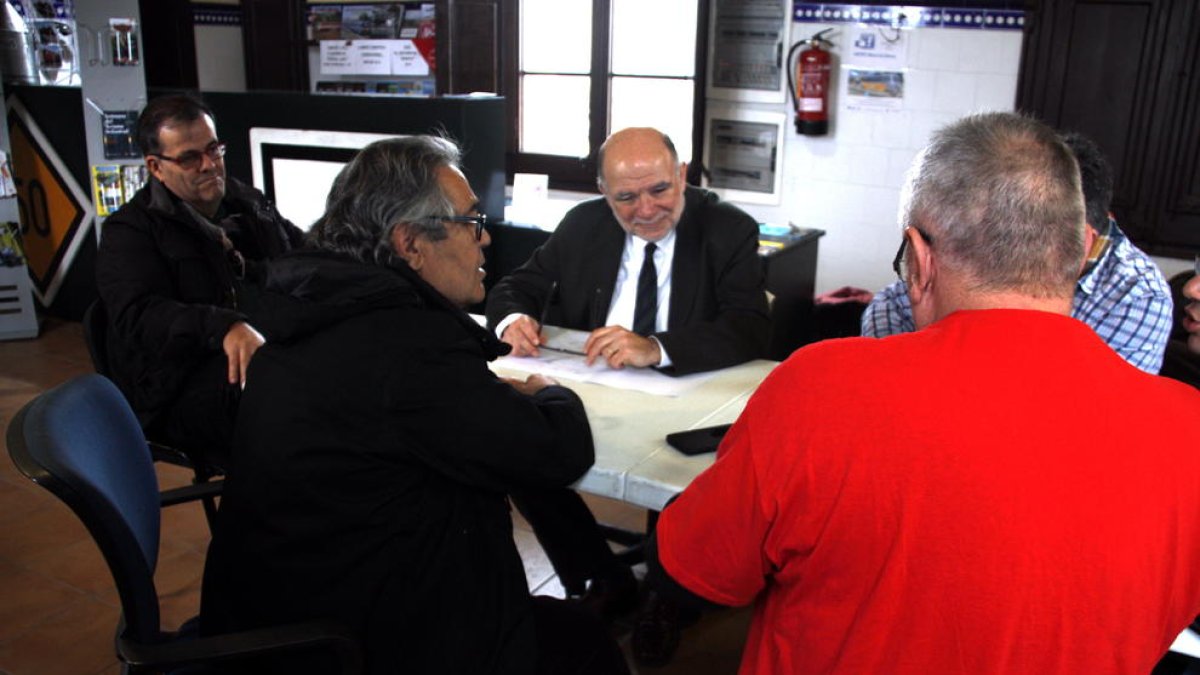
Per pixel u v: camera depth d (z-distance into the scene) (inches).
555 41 185.6
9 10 176.2
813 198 169.6
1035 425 32.1
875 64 158.4
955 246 34.6
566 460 55.1
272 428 49.6
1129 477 31.9
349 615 49.6
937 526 32.1
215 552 52.9
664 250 88.8
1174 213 143.6
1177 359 100.0
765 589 40.0
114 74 164.9
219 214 103.2
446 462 50.4
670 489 55.3
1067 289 34.4
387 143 55.7
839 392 33.9
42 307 191.0
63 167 177.8
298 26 212.5
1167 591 33.3
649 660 85.5
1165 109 140.6
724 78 171.3
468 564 52.1
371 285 50.1
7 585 99.0
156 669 45.7
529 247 142.2
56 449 45.0
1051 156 33.9
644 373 77.3
